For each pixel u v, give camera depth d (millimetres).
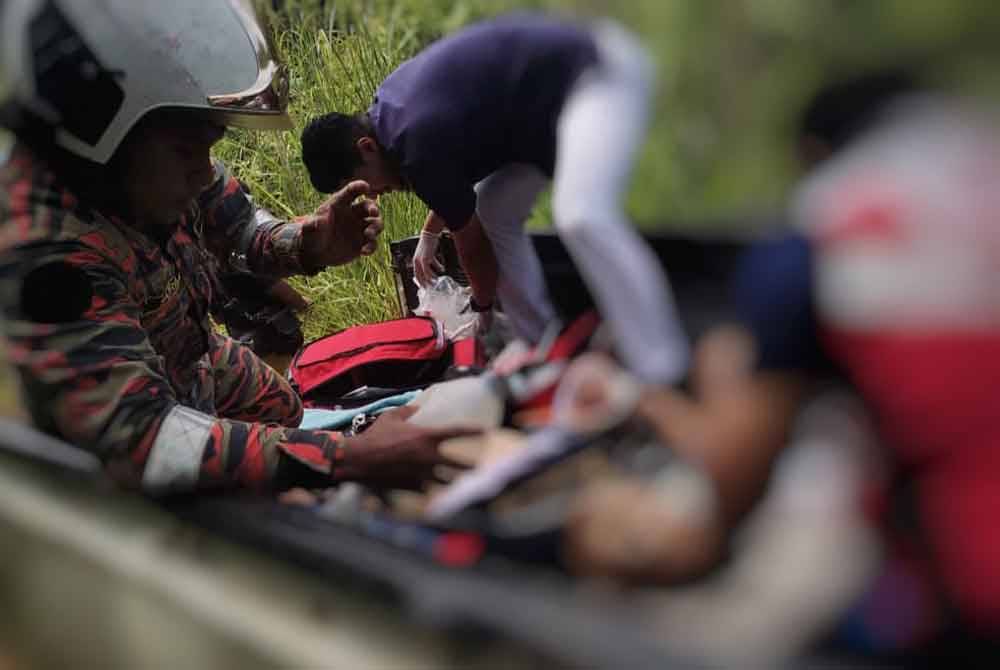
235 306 2805
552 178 1789
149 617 1539
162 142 1946
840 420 1095
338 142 2377
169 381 2186
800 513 1103
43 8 1836
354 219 2457
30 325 1855
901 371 1048
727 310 1275
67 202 1896
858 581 1064
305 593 1371
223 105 2000
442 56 1963
